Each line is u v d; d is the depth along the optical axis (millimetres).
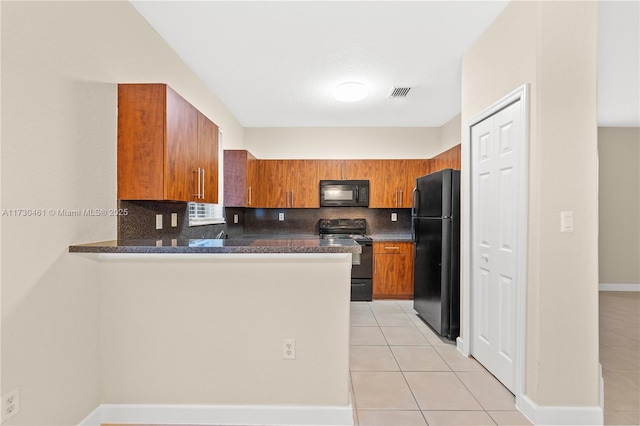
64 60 1505
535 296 1775
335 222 4812
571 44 1730
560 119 1734
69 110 1540
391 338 2971
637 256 4691
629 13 2094
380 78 3115
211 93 3430
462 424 1768
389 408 1907
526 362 1853
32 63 1347
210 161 2492
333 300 1750
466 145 2562
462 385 2148
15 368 1298
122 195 1844
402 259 4352
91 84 1672
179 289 1766
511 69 1979
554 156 1738
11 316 1279
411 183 4559
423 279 3414
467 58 2582
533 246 1790
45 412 1433
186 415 1771
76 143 1581
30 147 1347
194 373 1779
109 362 1784
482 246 2375
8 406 1270
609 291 4688
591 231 1750
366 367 2402
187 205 2787
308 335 1758
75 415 1601
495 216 2191
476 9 2076
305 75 3049
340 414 1747
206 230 3295
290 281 1752
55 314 1479
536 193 1763
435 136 4840
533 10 1769
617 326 3295
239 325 1767
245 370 1773
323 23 2230
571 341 1754
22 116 1309
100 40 1731
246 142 4887
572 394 1756
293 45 2516
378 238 4473
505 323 2094
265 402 1773
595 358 1756
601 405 1769
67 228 1539
